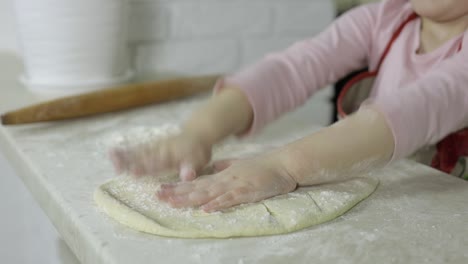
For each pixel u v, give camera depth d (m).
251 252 0.44
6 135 0.75
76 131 0.77
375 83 0.82
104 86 1.00
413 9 0.76
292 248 0.44
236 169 0.55
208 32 1.29
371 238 0.46
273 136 0.78
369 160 0.56
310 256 0.43
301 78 0.82
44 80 0.98
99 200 0.52
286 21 1.37
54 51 0.96
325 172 0.55
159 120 0.84
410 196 0.56
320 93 1.35
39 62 0.98
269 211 0.50
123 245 0.44
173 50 1.27
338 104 0.80
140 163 0.57
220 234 0.46
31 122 0.78
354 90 0.82
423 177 0.61
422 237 0.47
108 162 0.64
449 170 0.73
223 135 0.70
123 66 1.08
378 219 0.50
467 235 0.47
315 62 0.84
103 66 1.01
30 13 0.94
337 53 0.85
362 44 0.86
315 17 1.40
